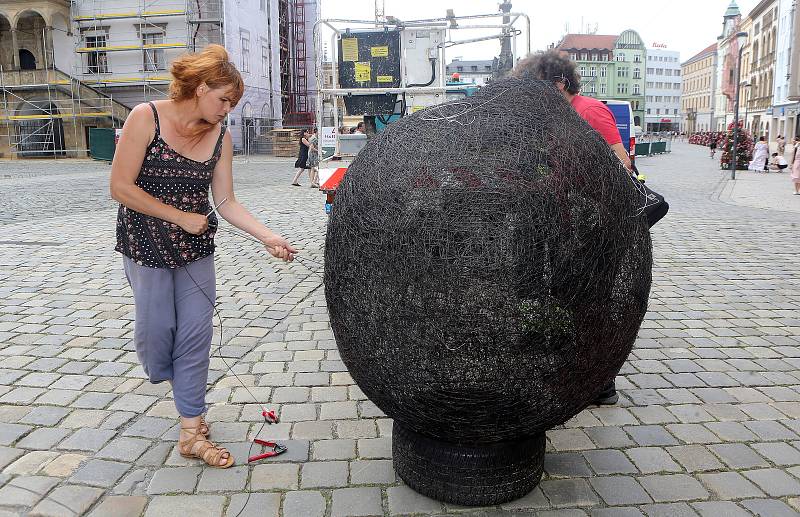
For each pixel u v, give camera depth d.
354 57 9.09
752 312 5.75
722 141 51.25
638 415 3.70
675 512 2.77
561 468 3.11
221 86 2.76
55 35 36.91
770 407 3.82
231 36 36.19
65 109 34.94
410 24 9.06
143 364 3.12
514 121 2.48
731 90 59.34
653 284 6.74
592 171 2.46
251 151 37.22
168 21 36.00
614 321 2.51
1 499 2.77
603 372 2.58
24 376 4.12
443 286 2.31
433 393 2.46
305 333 5.06
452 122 2.53
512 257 2.28
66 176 21.73
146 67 36.59
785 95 51.22
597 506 2.81
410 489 2.90
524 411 2.50
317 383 4.09
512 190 2.31
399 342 2.44
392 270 2.40
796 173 17.53
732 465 3.16
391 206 2.42
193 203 2.96
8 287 6.38
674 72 142.75
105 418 3.55
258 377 4.18
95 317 5.41
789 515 2.76
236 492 2.89
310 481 2.98
